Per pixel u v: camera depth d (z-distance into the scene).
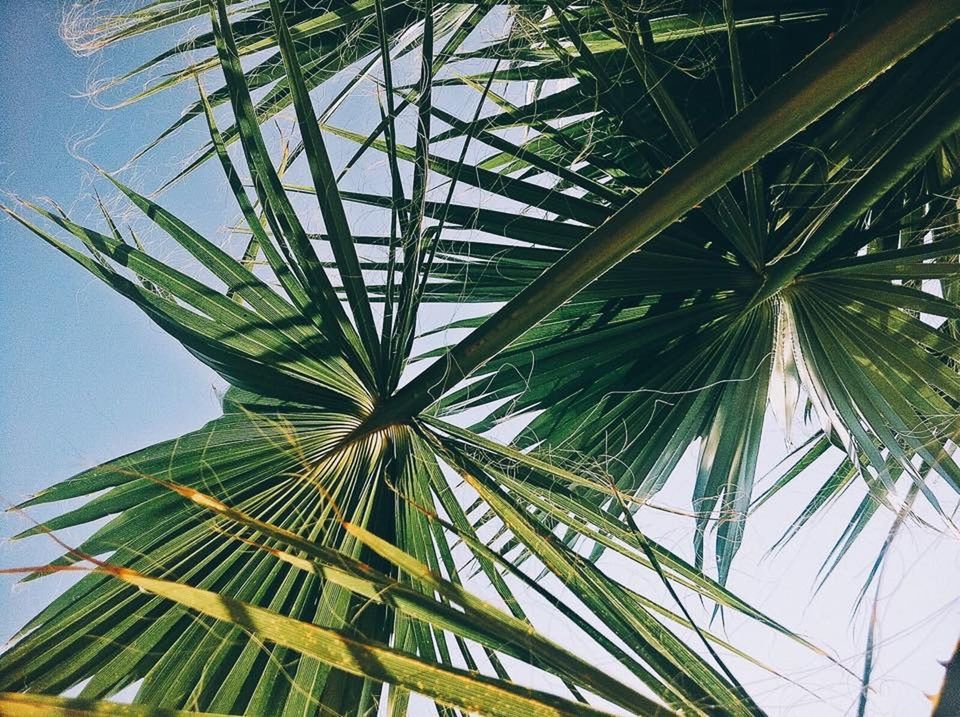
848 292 1.53
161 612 1.15
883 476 1.42
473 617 0.82
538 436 1.69
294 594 1.20
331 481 1.36
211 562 1.21
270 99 1.78
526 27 1.68
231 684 1.07
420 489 1.36
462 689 0.73
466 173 1.59
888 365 1.50
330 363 1.44
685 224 1.49
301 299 1.43
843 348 1.54
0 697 0.66
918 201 1.56
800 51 1.64
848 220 1.18
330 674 1.09
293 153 1.78
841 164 1.45
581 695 0.89
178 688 1.06
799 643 1.09
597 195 1.60
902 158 1.09
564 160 1.80
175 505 1.27
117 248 1.40
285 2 1.66
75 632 1.12
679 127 1.39
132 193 1.44
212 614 0.72
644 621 0.97
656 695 0.88
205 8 1.67
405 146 1.66
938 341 1.47
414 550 1.29
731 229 1.42
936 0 0.81
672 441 1.69
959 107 1.02
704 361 1.63
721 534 1.67
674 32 1.62
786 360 1.80
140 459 1.30
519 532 1.15
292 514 1.30
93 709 0.67
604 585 1.05
